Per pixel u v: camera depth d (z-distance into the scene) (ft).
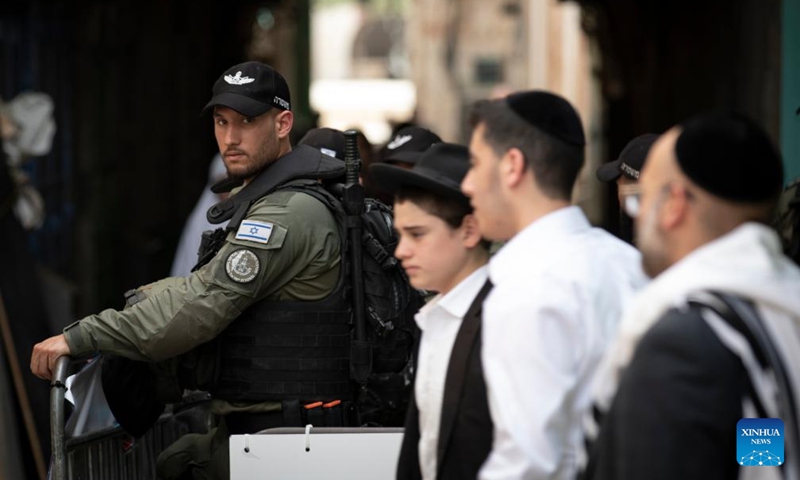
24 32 82.28
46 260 84.02
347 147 31.71
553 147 20.94
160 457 32.78
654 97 123.75
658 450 16.24
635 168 32.81
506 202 21.21
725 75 89.15
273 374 31.07
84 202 90.33
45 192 84.02
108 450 32.73
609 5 131.54
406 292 32.32
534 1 272.72
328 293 31.30
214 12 121.60
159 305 30.14
